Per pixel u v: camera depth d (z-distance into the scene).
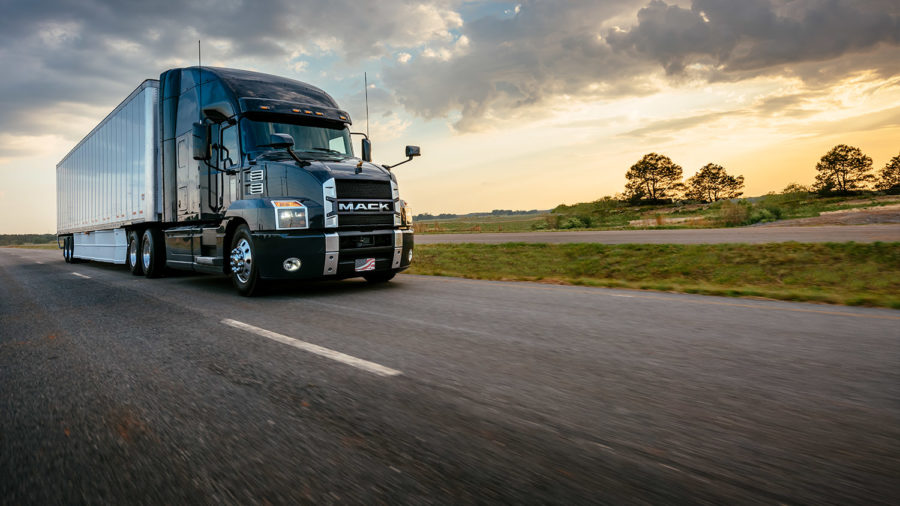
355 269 7.13
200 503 1.68
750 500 1.61
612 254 13.55
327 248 6.79
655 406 2.48
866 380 2.87
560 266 13.52
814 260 10.48
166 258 10.43
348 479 1.81
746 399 2.57
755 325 4.50
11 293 8.45
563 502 1.62
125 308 6.31
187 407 2.63
